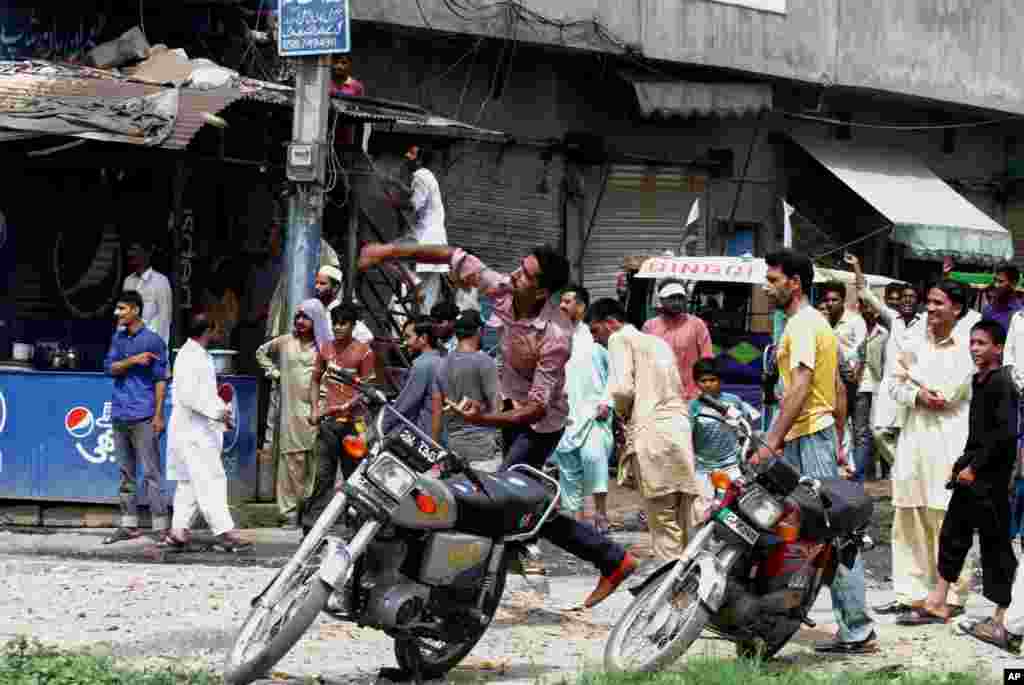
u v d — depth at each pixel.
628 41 29.91
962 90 37.34
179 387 16.81
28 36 23.14
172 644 11.65
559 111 29.50
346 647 11.73
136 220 21.33
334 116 21.77
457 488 10.32
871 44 35.19
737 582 10.73
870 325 22.80
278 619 9.72
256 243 22.67
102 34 24.11
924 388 13.52
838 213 35.28
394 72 27.12
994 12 38.03
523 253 28.86
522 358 12.47
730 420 10.80
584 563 17.62
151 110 19.33
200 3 24.17
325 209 24.06
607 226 30.50
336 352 16.84
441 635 10.23
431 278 24.17
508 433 12.80
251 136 21.97
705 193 32.28
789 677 10.06
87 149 20.08
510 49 28.52
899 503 13.70
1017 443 12.76
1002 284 19.17
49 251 20.98
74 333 21.12
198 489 16.86
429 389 14.94
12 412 18.53
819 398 11.84
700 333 16.52
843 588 11.71
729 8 31.97
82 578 14.51
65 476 18.39
